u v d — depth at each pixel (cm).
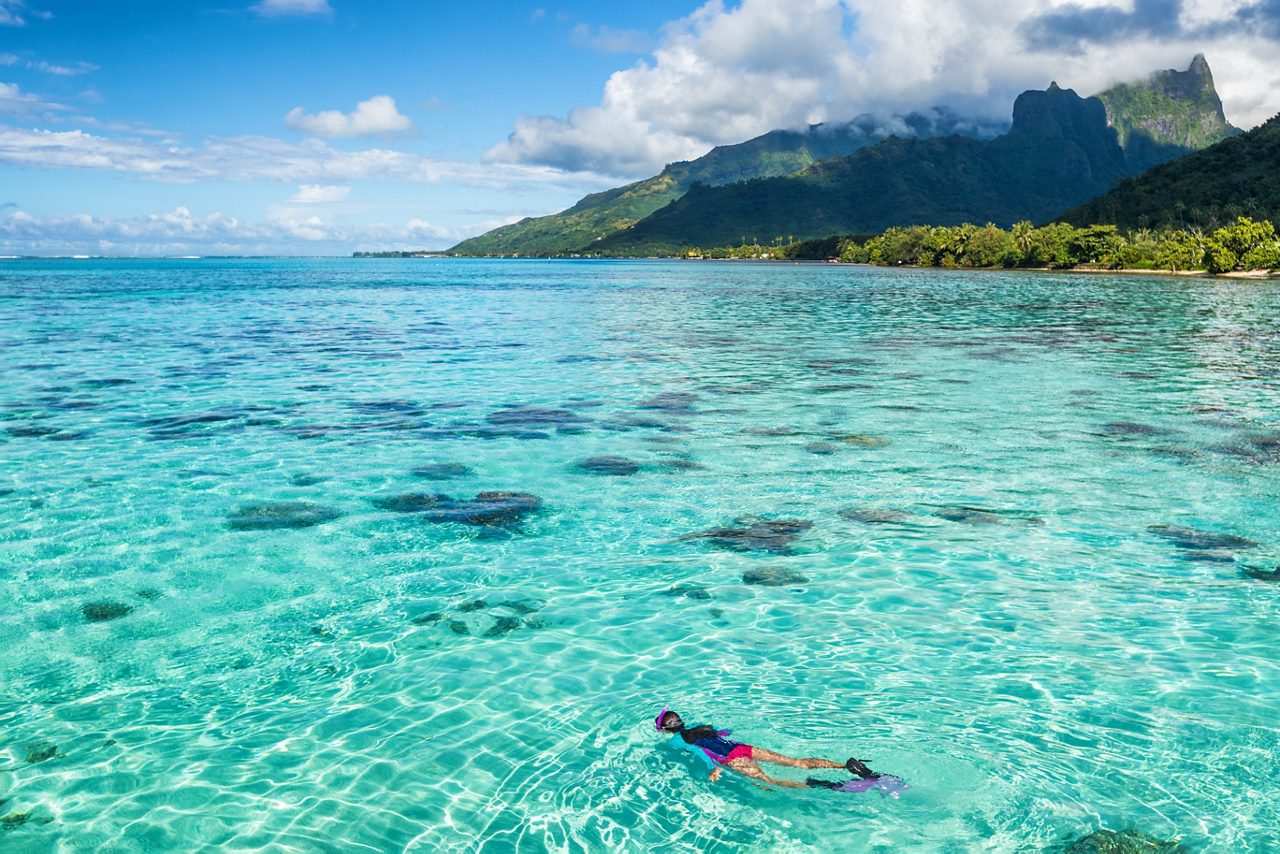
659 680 848
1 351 3403
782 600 1042
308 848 607
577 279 13912
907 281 12019
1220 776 679
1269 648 900
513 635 954
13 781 686
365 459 1711
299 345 3731
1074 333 4291
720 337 4147
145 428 1978
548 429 1991
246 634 958
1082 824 622
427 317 5500
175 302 6819
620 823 632
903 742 731
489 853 601
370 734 756
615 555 1199
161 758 720
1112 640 923
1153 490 1491
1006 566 1145
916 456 1736
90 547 1220
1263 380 2694
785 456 1739
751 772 688
